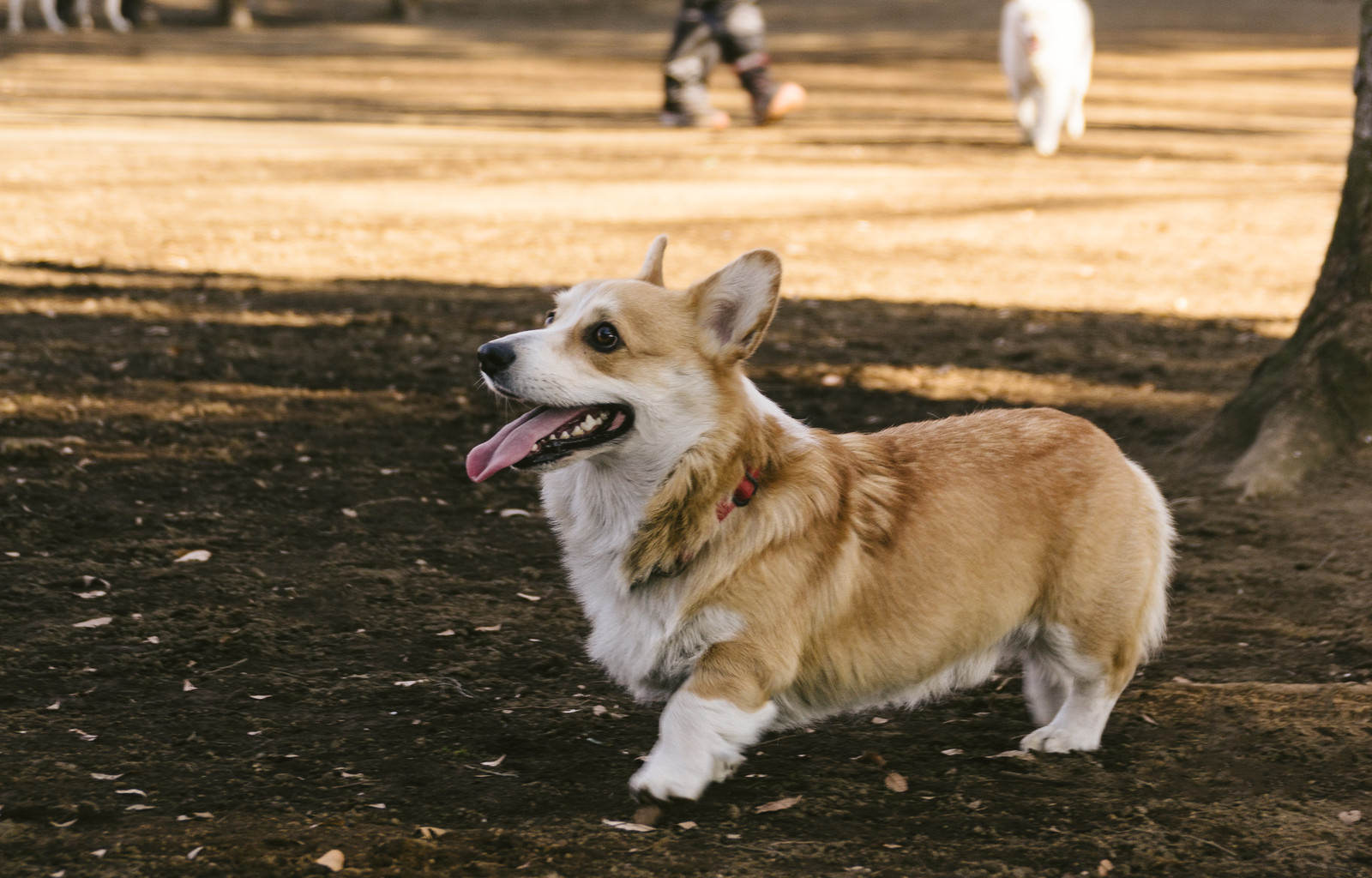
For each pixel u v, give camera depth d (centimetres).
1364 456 720
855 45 3872
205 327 1030
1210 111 2525
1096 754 440
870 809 401
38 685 477
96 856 362
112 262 1236
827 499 412
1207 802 407
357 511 683
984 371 952
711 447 405
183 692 477
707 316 414
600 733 457
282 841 371
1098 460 445
